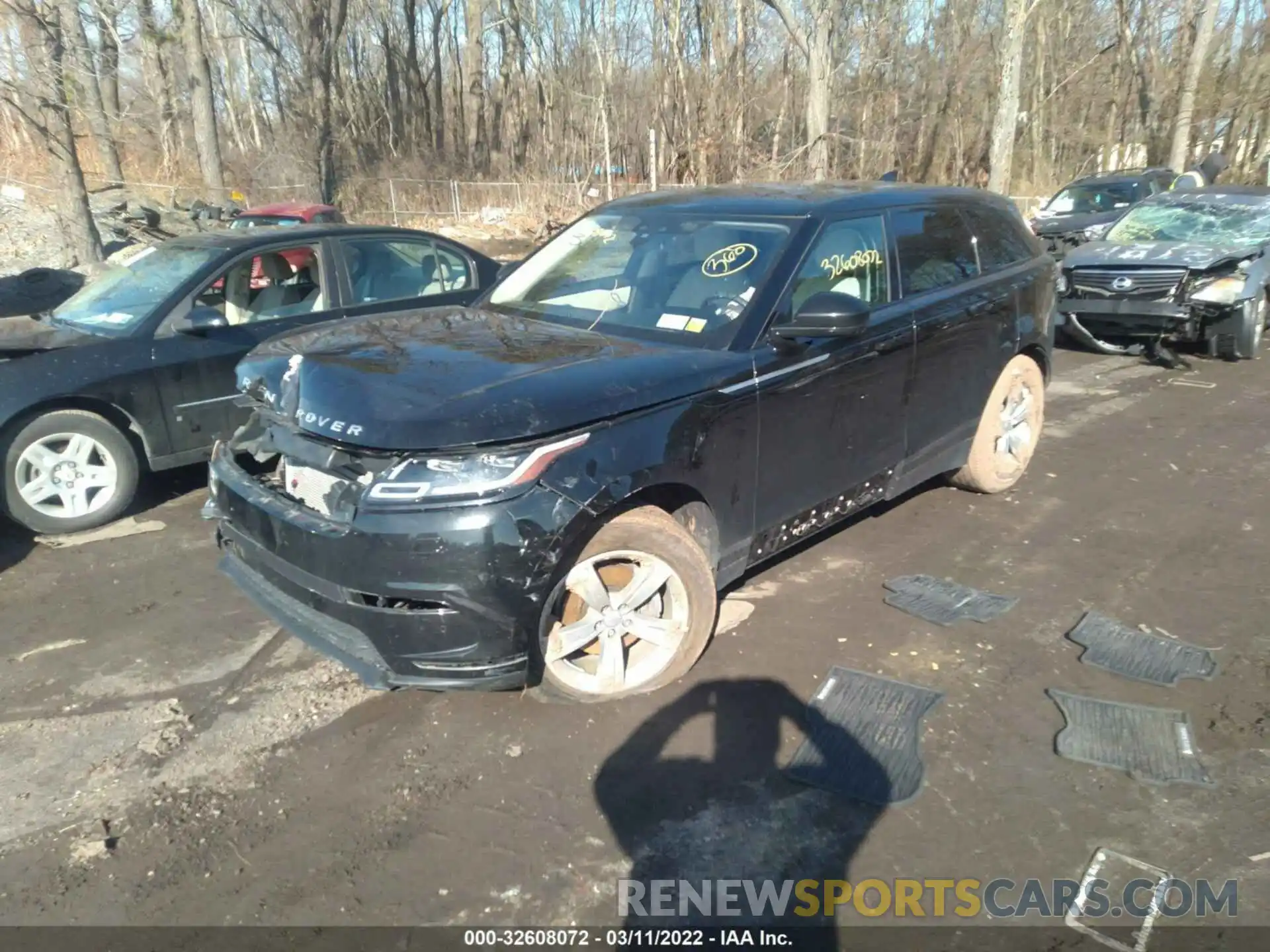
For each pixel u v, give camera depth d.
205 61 22.11
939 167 32.97
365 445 2.93
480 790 2.97
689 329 3.73
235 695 3.54
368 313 6.21
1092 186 18.69
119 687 3.61
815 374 3.83
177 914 2.50
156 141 25.09
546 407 2.98
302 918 2.48
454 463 2.87
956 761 3.07
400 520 2.86
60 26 12.03
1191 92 25.91
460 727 3.30
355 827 2.82
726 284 3.85
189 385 5.47
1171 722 3.27
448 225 25.09
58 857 2.71
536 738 3.22
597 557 3.18
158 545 5.02
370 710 3.42
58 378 5.02
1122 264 8.86
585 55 31.72
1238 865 2.62
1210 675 3.56
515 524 2.88
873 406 4.21
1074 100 40.81
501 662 3.00
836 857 2.67
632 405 3.17
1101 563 4.57
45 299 8.34
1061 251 16.83
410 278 6.57
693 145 23.95
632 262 4.20
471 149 35.00
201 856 2.71
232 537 3.52
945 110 32.81
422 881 2.60
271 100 34.62
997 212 5.34
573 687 3.31
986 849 2.69
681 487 3.37
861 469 4.26
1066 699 3.41
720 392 3.44
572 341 3.60
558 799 2.92
